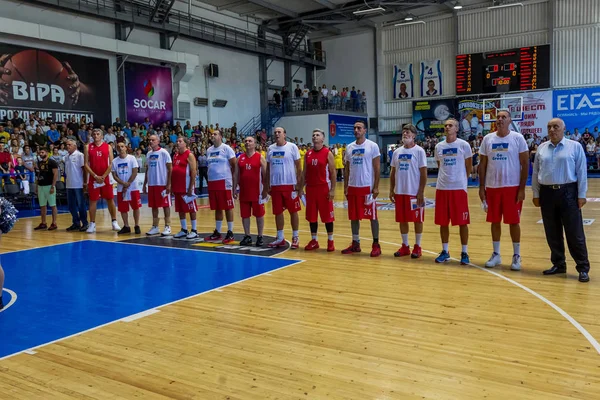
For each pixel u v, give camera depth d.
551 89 22.56
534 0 22.59
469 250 6.46
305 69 28.50
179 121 20.89
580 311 3.89
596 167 21.30
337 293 4.59
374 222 6.27
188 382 2.79
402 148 6.11
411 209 6.05
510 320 3.73
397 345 3.29
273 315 3.99
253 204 7.04
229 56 23.59
